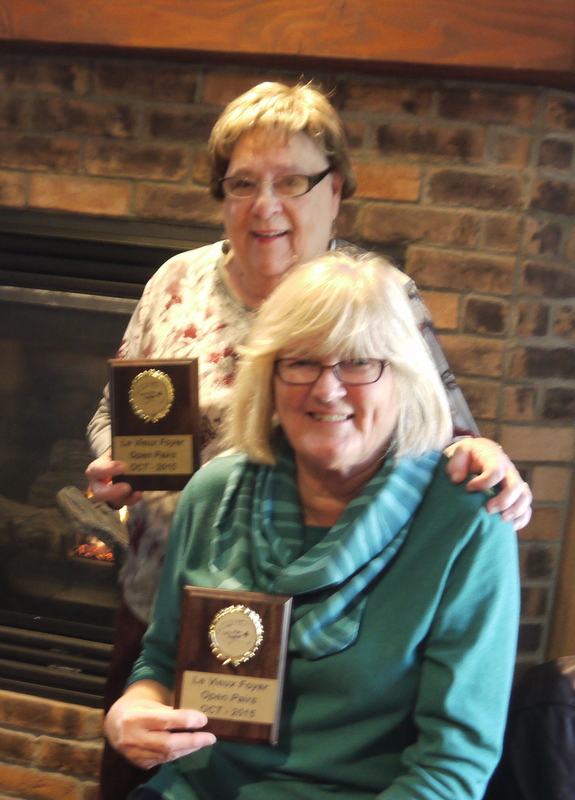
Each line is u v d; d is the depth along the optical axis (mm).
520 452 1669
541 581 1721
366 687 868
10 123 1767
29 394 1987
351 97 1624
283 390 900
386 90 1607
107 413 1407
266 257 1193
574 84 1519
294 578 892
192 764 952
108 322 1885
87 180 1758
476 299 1632
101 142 1739
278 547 932
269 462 991
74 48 1648
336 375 878
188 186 1723
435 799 826
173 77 1687
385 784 881
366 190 1645
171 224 1753
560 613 1714
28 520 2016
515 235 1604
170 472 1187
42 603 1990
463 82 1578
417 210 1632
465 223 1617
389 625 875
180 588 1015
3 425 2010
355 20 1504
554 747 1018
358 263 926
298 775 894
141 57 1668
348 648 875
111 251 1789
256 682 879
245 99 1179
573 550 1678
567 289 1629
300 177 1165
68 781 1904
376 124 1622
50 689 1911
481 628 869
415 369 907
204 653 889
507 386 1644
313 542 947
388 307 894
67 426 1989
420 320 1212
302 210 1176
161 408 1175
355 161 1640
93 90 1722
